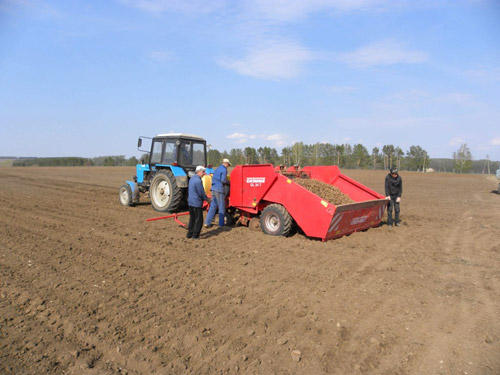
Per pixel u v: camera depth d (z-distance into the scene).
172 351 3.31
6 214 9.87
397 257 6.23
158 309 4.14
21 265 5.55
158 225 8.65
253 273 5.33
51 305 4.20
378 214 8.46
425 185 25.19
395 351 3.34
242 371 3.03
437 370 3.05
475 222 9.88
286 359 3.20
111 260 5.87
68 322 3.81
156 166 10.66
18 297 4.41
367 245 6.99
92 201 12.88
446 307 4.25
